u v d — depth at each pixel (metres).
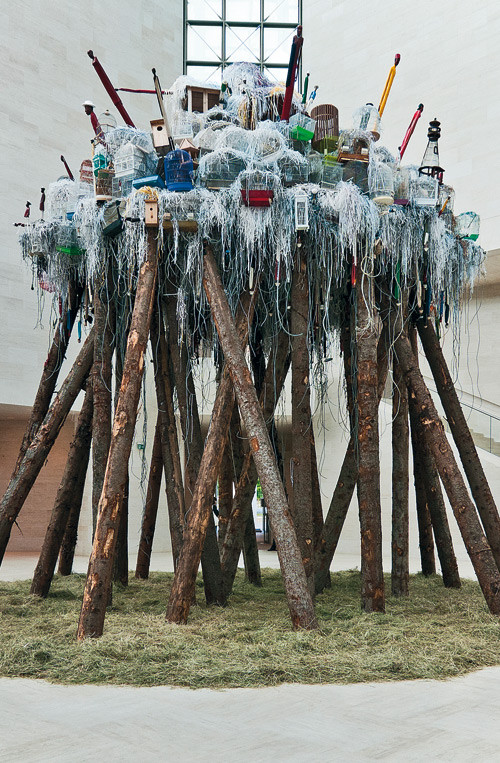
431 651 6.17
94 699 4.97
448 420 9.00
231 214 7.44
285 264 7.88
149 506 11.03
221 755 3.95
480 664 5.97
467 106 17.72
